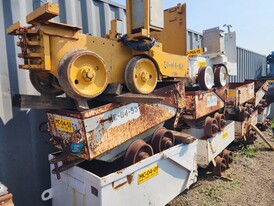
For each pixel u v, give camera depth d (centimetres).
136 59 189
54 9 131
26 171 231
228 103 388
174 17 283
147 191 196
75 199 186
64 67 142
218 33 333
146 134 218
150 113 207
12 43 219
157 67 211
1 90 212
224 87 349
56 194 208
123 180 174
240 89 402
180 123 308
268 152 427
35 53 145
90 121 157
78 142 158
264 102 558
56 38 147
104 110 166
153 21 190
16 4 221
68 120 163
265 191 286
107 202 164
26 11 231
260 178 320
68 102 169
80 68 149
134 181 183
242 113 404
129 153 192
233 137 382
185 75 250
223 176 318
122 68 193
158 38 301
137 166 182
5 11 214
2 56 212
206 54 338
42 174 244
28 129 231
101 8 307
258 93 507
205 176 323
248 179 316
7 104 217
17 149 224
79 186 180
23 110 227
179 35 280
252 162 376
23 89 227
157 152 217
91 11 294
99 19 306
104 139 167
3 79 213
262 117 547
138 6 190
